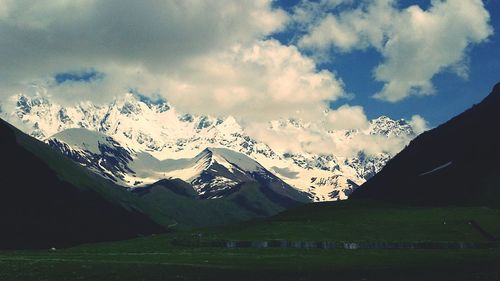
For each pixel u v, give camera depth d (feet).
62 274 320.09
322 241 543.80
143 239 640.99
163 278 310.24
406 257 445.37
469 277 303.89
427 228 593.83
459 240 541.34
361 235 576.20
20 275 314.14
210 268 357.82
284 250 514.68
